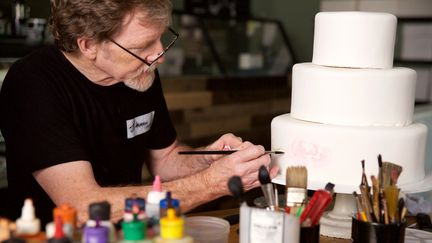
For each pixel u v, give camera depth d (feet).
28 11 11.57
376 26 4.90
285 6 20.40
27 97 4.94
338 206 5.05
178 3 17.30
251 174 4.69
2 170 8.40
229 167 4.67
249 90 15.88
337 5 19.21
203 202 4.87
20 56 11.14
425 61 17.19
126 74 5.07
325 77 4.85
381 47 4.96
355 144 4.72
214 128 14.71
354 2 18.80
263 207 4.12
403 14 17.76
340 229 4.79
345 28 4.93
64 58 5.18
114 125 5.51
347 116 4.84
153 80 5.58
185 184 4.81
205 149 5.81
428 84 17.20
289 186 3.87
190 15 15.02
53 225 3.08
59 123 4.95
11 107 5.02
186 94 13.89
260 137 15.70
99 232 2.96
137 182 6.04
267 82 16.60
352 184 4.78
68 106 5.13
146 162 6.45
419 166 5.06
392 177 3.90
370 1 18.39
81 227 3.24
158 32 4.95
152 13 4.79
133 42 4.86
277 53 18.12
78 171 4.80
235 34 16.49
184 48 14.85
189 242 3.11
